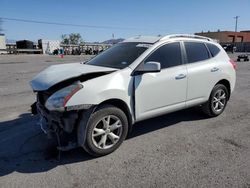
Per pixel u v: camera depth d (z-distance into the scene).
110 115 3.96
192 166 3.71
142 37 5.16
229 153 4.12
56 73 4.09
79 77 3.87
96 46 51.34
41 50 43.88
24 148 4.25
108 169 3.63
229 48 51.62
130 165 3.74
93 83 3.79
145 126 5.27
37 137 4.67
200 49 5.38
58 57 33.50
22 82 10.68
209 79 5.39
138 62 4.30
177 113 6.08
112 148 4.08
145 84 4.30
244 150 4.23
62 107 3.52
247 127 5.28
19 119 5.62
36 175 3.48
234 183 3.30
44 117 4.05
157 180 3.37
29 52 42.53
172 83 4.68
